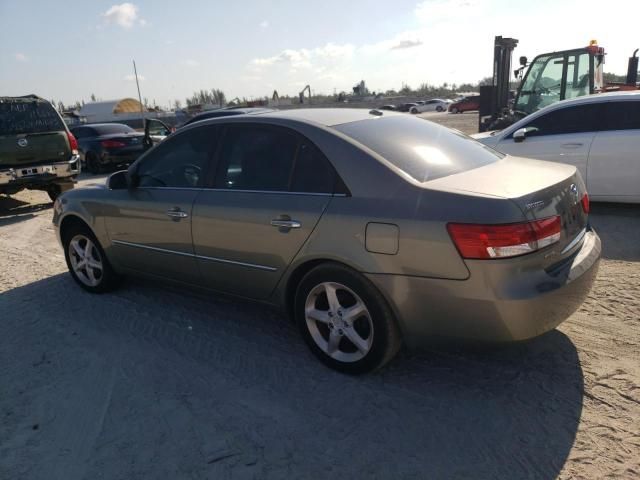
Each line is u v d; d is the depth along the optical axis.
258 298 3.64
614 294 4.27
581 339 3.56
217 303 4.52
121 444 2.75
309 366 3.42
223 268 3.71
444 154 3.37
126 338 3.95
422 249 2.75
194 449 2.68
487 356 3.41
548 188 2.88
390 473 2.45
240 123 3.69
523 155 7.26
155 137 15.84
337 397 3.06
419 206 2.79
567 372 3.18
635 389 2.96
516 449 2.56
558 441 2.60
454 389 3.08
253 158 3.56
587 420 2.73
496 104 12.85
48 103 9.62
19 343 3.97
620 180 6.62
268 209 3.34
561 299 2.77
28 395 3.25
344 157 3.12
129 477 2.51
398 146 3.26
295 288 3.45
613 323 3.77
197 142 3.92
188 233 3.85
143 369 3.48
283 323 4.07
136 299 4.72
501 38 12.43
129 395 3.18
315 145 3.26
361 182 3.03
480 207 2.65
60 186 9.74
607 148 6.61
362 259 2.94
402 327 2.96
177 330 4.04
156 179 4.19
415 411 2.89
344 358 3.26
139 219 4.21
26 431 2.90
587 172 6.82
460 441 2.64
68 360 3.66
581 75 11.12
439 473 2.43
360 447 2.63
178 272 4.10
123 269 4.61
